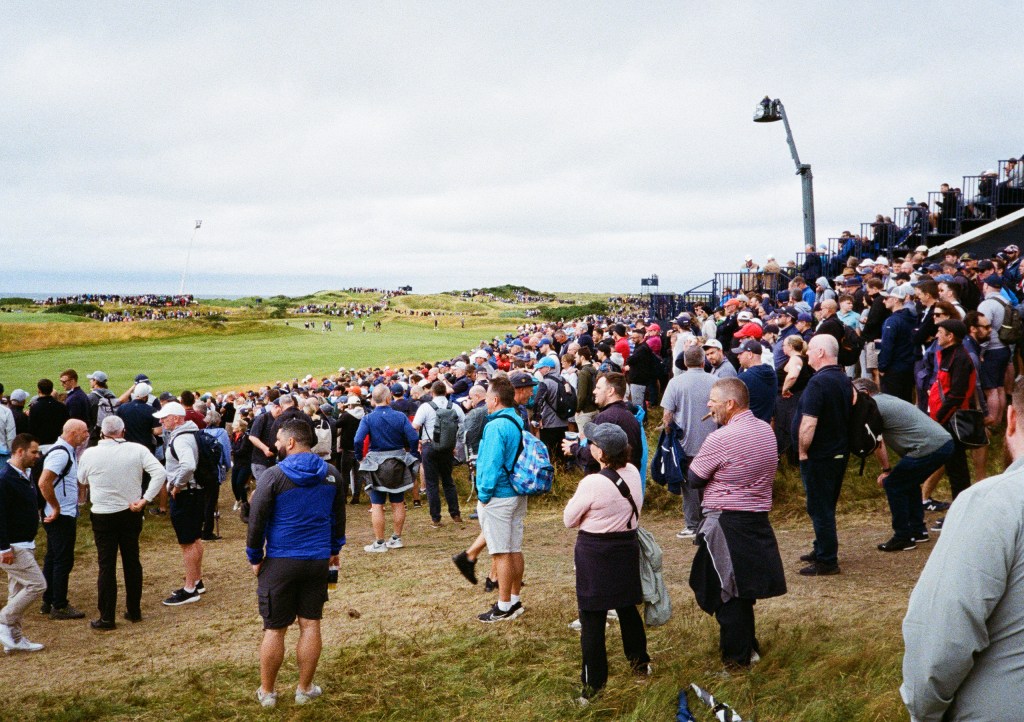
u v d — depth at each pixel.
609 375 6.93
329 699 5.68
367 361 65.75
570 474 13.27
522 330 37.97
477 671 5.90
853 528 9.23
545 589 7.88
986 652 2.13
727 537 5.17
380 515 10.48
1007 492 2.13
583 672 5.34
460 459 13.53
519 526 7.12
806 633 5.84
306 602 5.73
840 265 21.34
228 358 67.69
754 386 9.02
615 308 130.38
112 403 14.46
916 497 8.09
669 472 9.16
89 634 8.00
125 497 8.14
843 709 4.52
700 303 18.88
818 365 7.34
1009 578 2.08
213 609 8.66
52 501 8.48
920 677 2.17
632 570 5.22
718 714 4.59
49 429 12.62
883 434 7.70
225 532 12.88
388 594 8.36
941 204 22.42
